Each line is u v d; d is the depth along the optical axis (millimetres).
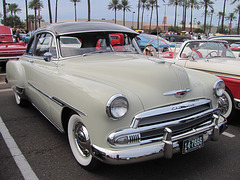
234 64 4336
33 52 4262
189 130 2545
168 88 2469
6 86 7180
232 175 2703
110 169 2779
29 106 5258
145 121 2260
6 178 2604
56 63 3365
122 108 2127
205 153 3207
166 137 2287
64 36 3467
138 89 2383
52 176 2643
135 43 4035
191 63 4855
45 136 3680
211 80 2984
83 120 2340
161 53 6500
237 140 3639
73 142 2826
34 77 3730
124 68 2764
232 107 4137
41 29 4059
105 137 2186
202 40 5289
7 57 8789
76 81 2574
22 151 3203
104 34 3691
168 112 2338
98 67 2898
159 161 2984
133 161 2156
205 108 2732
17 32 17828
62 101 2695
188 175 2697
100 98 2148
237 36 6371
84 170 2758
